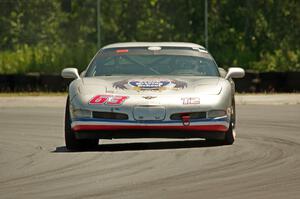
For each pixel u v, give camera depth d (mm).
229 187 24094
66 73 37281
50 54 90375
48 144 37969
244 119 51406
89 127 33719
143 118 33375
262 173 26844
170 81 35000
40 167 29438
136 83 34781
